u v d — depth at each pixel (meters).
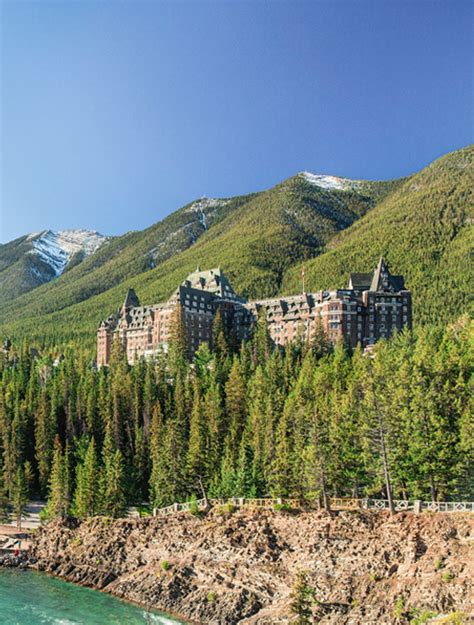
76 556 112.00
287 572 93.25
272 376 160.88
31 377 199.75
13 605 94.69
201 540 102.44
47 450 156.25
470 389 109.81
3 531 129.88
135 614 92.06
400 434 101.62
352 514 95.19
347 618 82.75
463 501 98.12
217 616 89.75
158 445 140.62
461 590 79.25
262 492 116.94
